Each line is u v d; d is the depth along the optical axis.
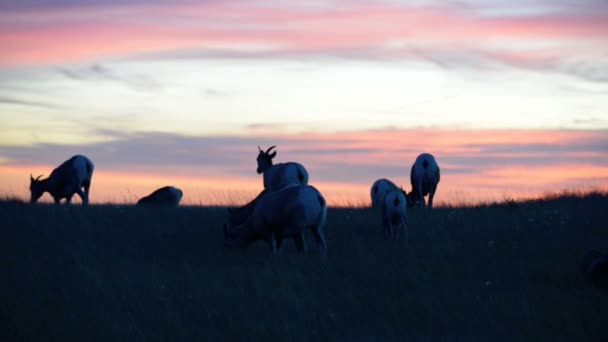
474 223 18.36
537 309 11.54
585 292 12.51
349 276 13.71
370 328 11.12
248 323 11.16
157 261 15.45
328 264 14.62
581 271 13.70
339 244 16.80
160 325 11.23
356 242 16.77
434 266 14.48
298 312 11.69
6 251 15.81
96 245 16.59
